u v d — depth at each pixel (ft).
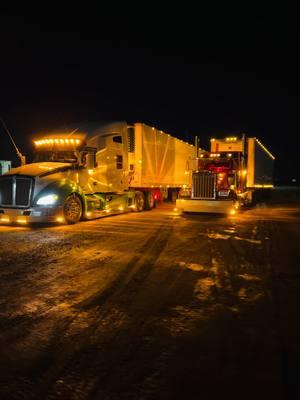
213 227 41.83
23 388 10.40
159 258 26.08
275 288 19.48
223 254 27.53
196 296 18.12
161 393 10.18
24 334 13.83
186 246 30.40
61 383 10.64
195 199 55.01
